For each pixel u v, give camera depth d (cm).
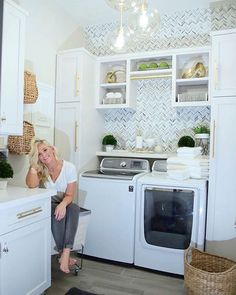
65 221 207
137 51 318
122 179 245
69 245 203
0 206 144
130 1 176
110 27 333
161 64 284
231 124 219
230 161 220
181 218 228
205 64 280
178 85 291
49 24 274
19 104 195
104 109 319
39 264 180
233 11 279
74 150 271
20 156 236
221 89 221
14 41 188
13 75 188
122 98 303
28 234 168
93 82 296
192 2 281
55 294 196
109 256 249
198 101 262
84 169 280
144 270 238
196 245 222
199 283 183
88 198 257
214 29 286
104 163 298
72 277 222
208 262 211
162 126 306
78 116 271
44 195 180
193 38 295
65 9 300
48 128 271
